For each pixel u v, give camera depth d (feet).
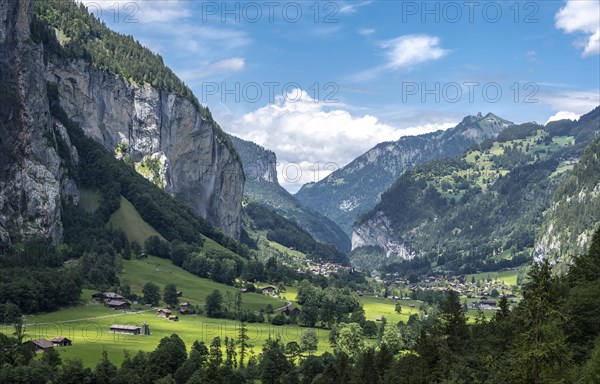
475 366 323.37
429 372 353.10
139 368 524.52
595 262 382.63
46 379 485.15
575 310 289.53
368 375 428.56
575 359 265.34
